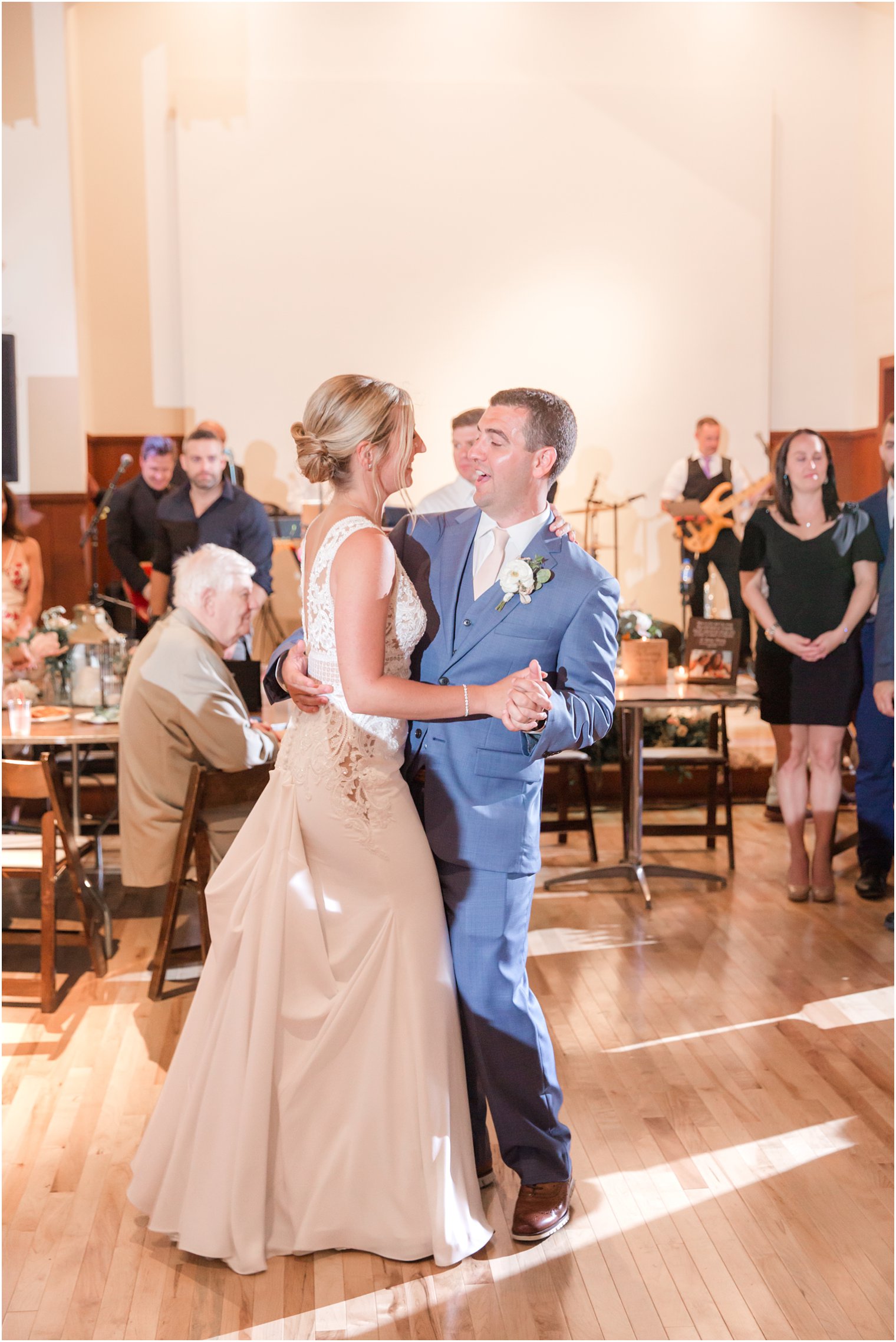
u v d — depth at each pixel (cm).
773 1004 353
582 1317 210
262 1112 222
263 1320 209
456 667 231
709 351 809
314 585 226
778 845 534
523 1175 238
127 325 779
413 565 241
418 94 773
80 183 752
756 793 621
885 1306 213
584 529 811
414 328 787
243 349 779
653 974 378
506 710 208
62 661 472
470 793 228
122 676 463
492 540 236
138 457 788
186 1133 230
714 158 795
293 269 777
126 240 773
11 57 702
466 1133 230
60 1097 296
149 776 361
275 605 778
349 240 778
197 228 769
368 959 224
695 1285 220
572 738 214
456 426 434
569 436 229
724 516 755
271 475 788
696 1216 243
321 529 228
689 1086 300
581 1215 243
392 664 224
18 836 396
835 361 833
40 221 716
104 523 764
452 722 230
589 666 224
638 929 421
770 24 794
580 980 373
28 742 403
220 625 367
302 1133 227
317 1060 223
